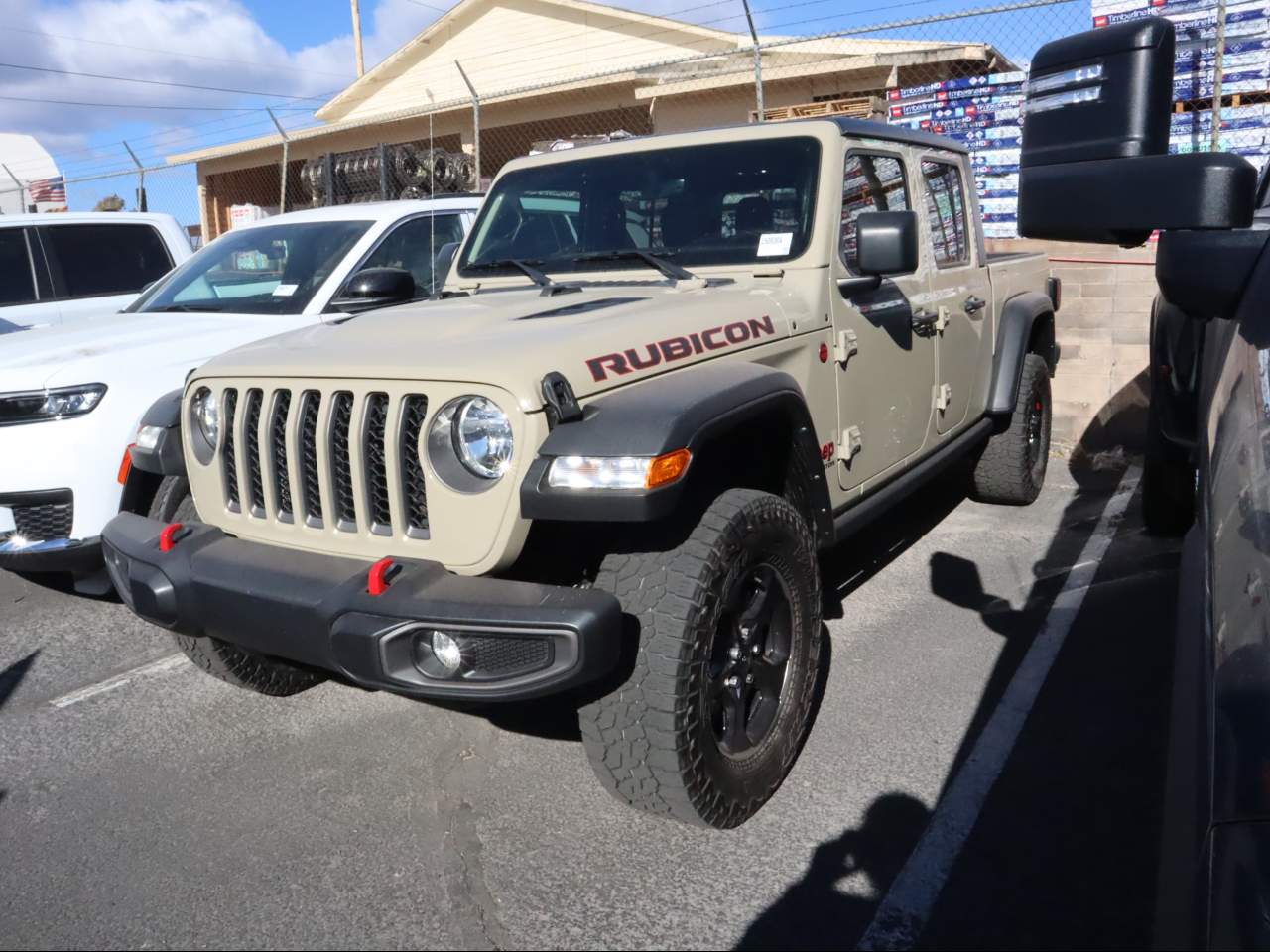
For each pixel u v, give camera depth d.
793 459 3.18
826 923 2.55
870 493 4.04
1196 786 1.46
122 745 3.59
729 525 2.72
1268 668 1.47
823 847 2.85
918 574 5.00
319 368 2.85
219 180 22.62
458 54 21.20
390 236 5.80
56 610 4.99
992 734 3.44
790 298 3.50
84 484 4.54
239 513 3.11
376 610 2.53
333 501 2.85
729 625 2.88
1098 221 2.03
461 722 3.69
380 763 3.41
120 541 3.17
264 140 18.88
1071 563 5.07
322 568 2.77
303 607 2.64
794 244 3.65
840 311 3.69
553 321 3.00
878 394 4.00
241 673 3.71
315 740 3.59
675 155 4.02
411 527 2.74
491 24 20.67
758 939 2.49
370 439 2.79
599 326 2.89
